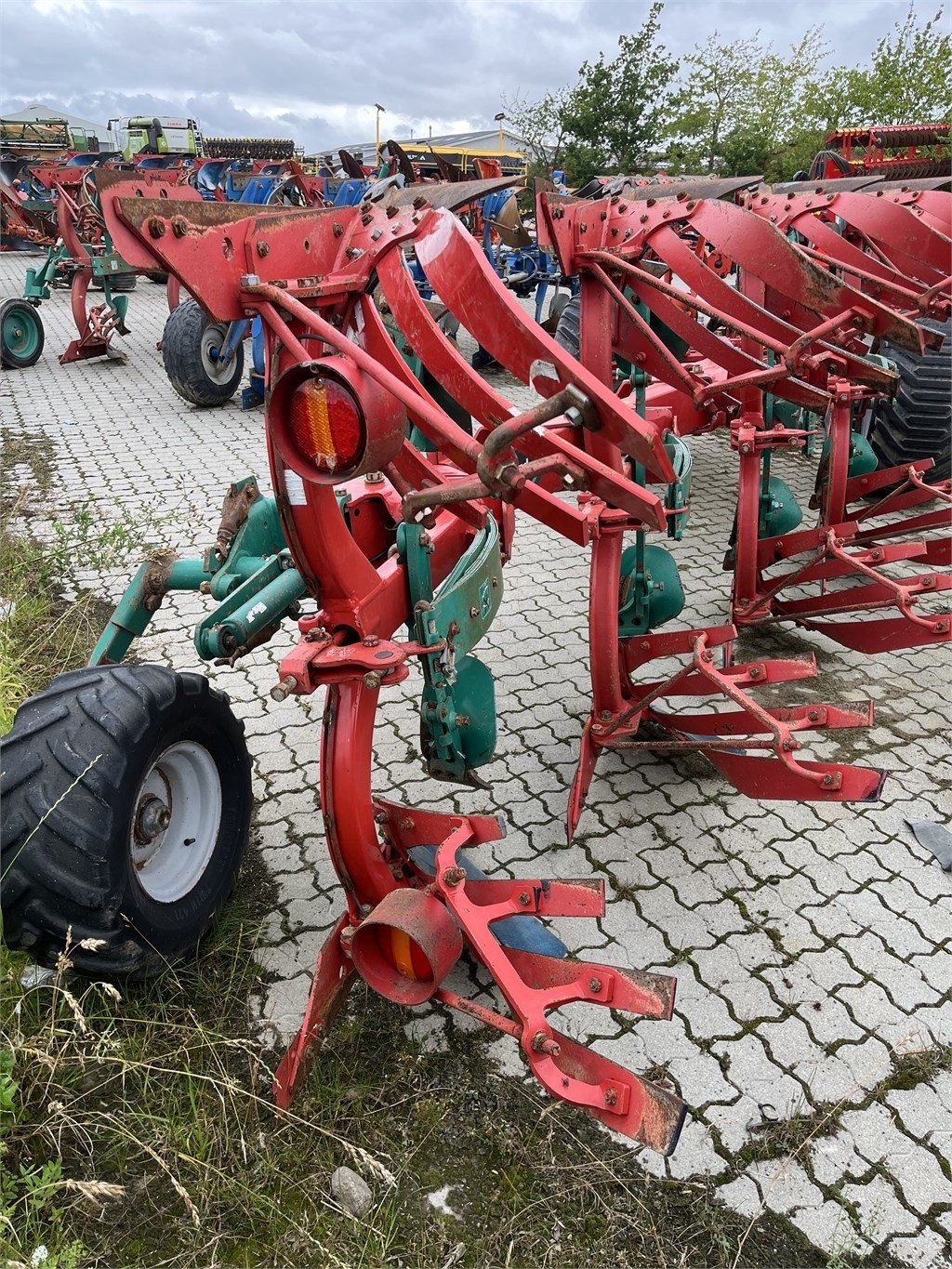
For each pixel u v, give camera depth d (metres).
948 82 22.61
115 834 2.10
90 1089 2.23
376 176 9.88
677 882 3.03
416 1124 2.19
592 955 2.72
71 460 7.15
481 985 2.59
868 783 2.63
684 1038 2.46
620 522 2.97
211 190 12.76
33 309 10.32
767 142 25.02
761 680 3.04
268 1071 2.29
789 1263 1.93
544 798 3.45
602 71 25.88
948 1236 1.99
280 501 2.07
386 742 3.78
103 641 3.05
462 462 2.06
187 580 2.97
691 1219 2.01
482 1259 1.92
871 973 2.67
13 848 2.02
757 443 4.03
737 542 4.23
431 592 2.49
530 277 10.05
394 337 3.44
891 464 5.93
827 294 2.66
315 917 2.83
